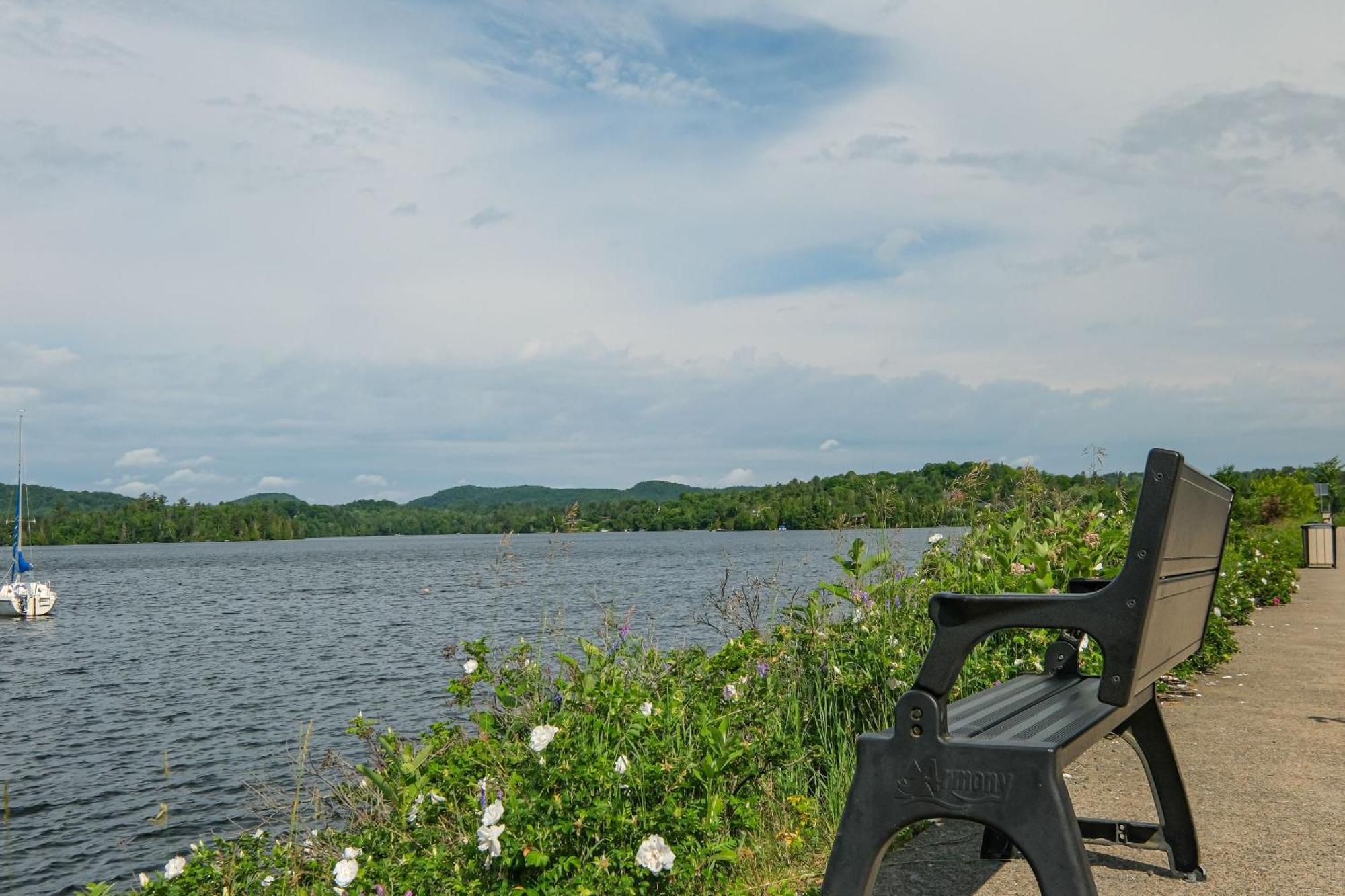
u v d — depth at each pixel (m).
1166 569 2.26
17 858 10.04
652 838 2.79
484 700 4.82
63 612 47.56
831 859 2.19
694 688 4.46
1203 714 5.67
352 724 4.63
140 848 10.16
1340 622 10.16
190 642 30.56
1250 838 3.50
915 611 5.54
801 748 4.19
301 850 4.20
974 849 3.45
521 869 2.96
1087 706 2.61
